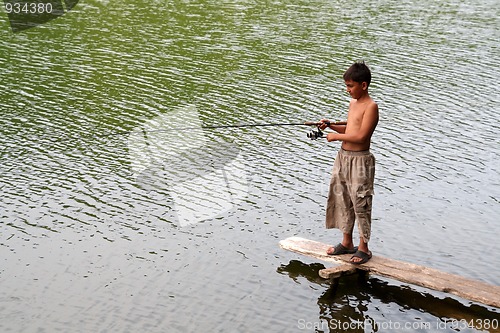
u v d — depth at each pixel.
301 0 26.47
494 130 14.41
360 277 9.41
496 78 17.72
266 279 9.46
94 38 21.31
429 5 25.92
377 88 16.95
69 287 9.30
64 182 12.10
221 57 19.39
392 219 10.92
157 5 25.58
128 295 9.12
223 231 10.64
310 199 11.59
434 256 9.92
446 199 11.54
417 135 14.14
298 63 18.91
